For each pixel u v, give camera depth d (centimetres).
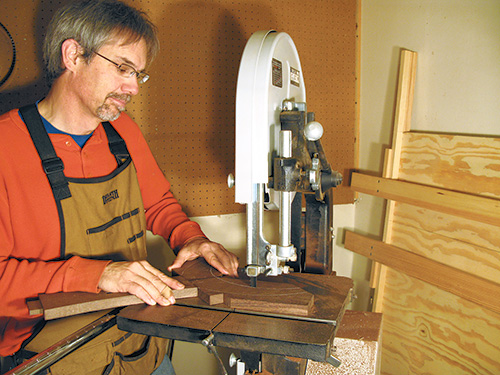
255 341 91
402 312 188
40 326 118
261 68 98
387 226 189
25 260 116
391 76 192
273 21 196
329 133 212
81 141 134
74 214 127
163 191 165
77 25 116
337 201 217
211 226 203
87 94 122
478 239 151
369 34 204
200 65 188
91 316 117
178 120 189
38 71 166
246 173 100
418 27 175
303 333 91
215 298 107
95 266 113
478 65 150
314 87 206
